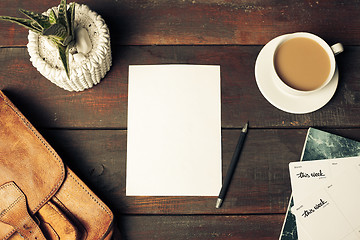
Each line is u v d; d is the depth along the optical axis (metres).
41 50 0.55
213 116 0.64
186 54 0.65
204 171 0.63
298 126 0.65
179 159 0.63
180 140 0.63
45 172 0.59
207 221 0.63
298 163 0.63
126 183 0.62
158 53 0.65
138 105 0.64
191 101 0.64
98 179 0.62
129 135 0.63
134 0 0.66
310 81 0.59
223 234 0.63
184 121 0.64
